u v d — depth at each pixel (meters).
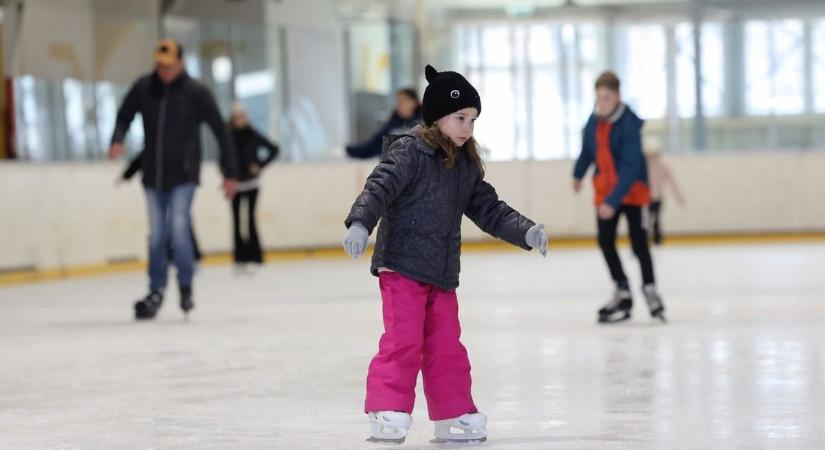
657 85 38.88
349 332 13.62
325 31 37.91
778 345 11.33
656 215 34.12
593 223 37.09
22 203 26.22
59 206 27.62
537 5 38.94
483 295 18.81
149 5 34.19
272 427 7.50
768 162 36.91
